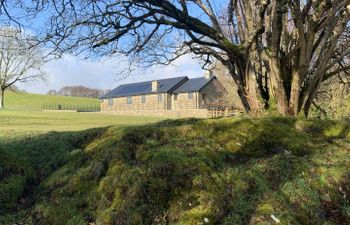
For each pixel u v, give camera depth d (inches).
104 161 259.9
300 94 381.7
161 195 225.6
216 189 226.8
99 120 1185.4
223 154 271.9
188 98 2245.3
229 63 426.6
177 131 299.9
